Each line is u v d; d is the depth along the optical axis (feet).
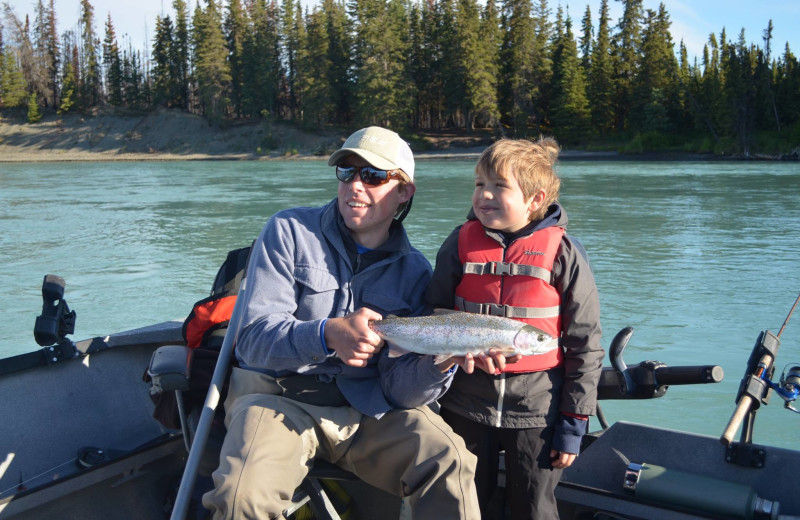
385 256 8.52
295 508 7.77
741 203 74.69
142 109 333.83
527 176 8.01
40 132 321.11
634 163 197.16
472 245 8.36
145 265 38.75
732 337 22.59
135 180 131.75
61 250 44.80
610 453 8.85
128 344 10.62
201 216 65.00
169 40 340.18
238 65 330.75
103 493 9.05
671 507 7.99
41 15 362.12
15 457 9.20
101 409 10.23
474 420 8.11
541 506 7.98
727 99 237.25
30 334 24.79
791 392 8.37
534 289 7.97
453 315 7.47
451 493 7.16
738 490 7.81
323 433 7.74
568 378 7.98
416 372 7.65
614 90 289.12
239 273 9.57
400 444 7.57
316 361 7.55
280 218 8.34
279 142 291.38
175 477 9.48
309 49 291.79
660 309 26.43
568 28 286.05
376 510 9.26
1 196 91.40
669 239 47.67
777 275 33.65
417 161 215.31
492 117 268.21
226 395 8.45
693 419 16.01
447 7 282.77
